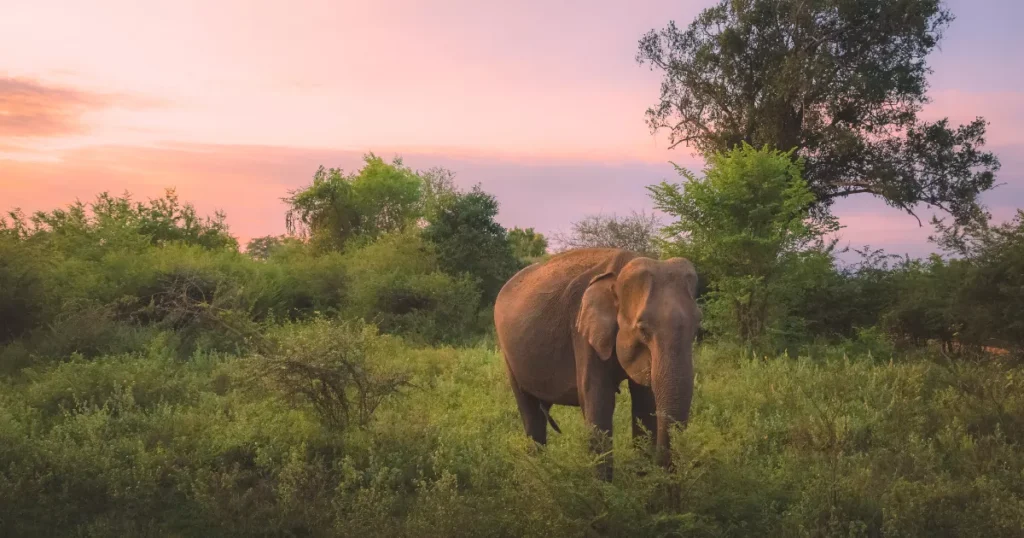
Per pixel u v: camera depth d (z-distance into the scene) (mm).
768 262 14250
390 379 8016
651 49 30859
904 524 4859
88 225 19531
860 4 27125
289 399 7730
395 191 33344
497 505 5180
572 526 4609
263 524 5461
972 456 6426
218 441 6863
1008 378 8305
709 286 15328
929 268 14422
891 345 13414
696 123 30969
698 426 4906
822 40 28125
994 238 12156
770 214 14523
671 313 4793
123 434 7277
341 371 7656
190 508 5742
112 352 11578
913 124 28828
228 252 20406
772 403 8836
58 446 6340
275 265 20359
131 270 16031
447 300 18328
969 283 12062
